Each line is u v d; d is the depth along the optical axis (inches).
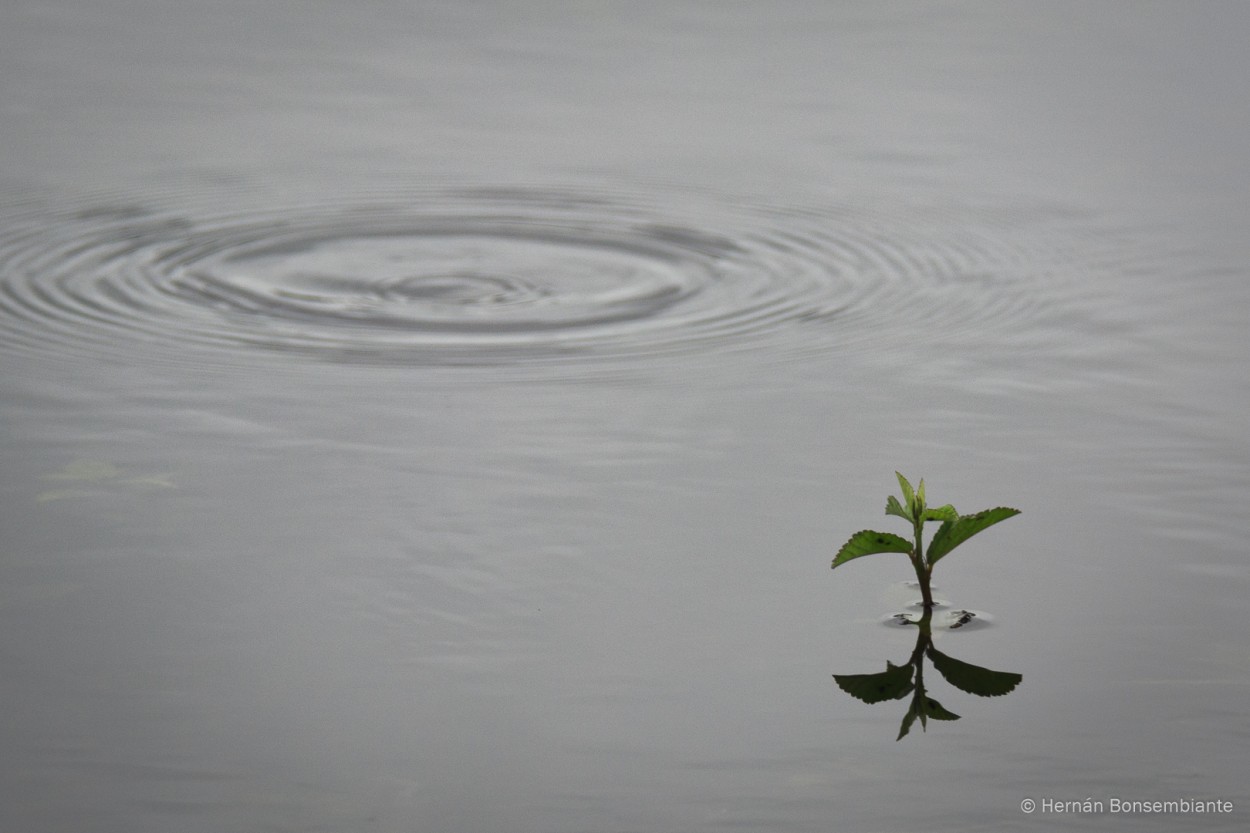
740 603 299.6
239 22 872.9
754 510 338.6
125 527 324.5
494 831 228.2
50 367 421.4
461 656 278.8
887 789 240.4
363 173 645.9
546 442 376.2
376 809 233.1
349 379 420.2
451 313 489.1
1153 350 440.8
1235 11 885.8
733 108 737.6
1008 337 456.4
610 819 231.6
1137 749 252.1
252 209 597.9
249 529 325.7
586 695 266.8
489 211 603.2
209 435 376.2
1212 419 387.5
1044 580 308.7
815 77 782.5
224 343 449.4
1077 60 799.1
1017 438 377.4
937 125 704.4
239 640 282.5
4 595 296.2
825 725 258.7
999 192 611.2
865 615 296.4
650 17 890.7
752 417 394.3
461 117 723.4
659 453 370.0
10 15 872.3
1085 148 665.0
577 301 503.8
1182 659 279.4
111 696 263.4
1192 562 314.0
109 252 539.5
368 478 352.8
